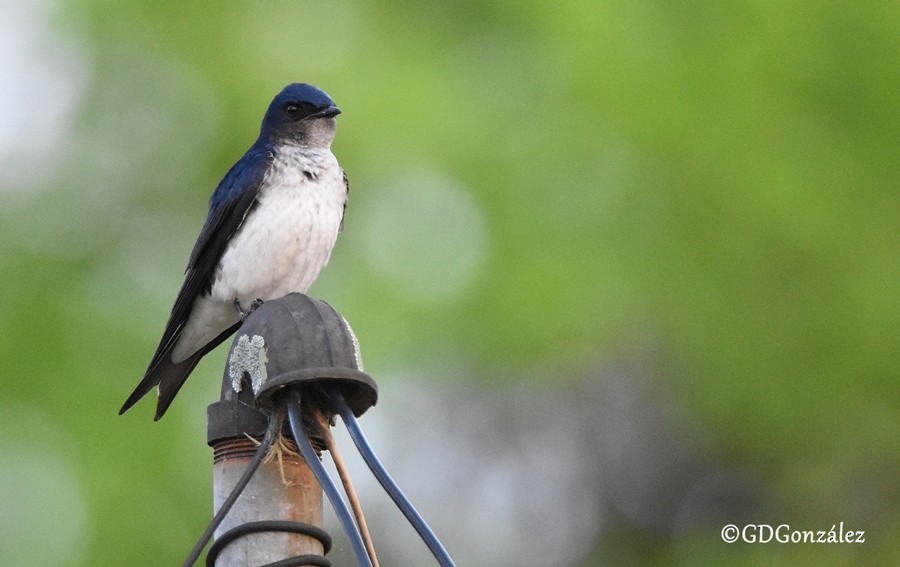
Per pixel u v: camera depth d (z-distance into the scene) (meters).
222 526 5.96
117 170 14.46
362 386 5.97
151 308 13.78
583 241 13.67
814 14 13.67
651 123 13.64
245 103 14.38
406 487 15.04
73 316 13.59
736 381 13.36
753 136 13.41
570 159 13.96
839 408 13.31
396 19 14.91
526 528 15.78
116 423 12.95
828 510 14.02
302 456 5.93
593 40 14.06
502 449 15.62
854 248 13.19
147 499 12.70
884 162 13.29
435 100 14.44
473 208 14.09
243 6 14.81
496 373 14.31
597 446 15.84
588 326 13.67
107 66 14.78
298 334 5.95
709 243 13.41
